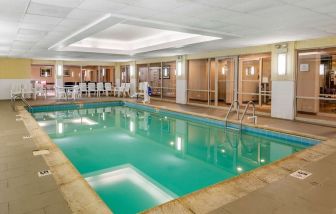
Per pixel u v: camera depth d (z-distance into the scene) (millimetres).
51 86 19828
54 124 9414
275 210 2600
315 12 4746
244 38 7598
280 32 6695
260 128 7164
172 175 4781
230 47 9828
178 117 10539
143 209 3549
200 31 6473
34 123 7473
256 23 5684
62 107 12742
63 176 3537
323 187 3143
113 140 7316
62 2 4242
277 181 3342
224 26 6023
